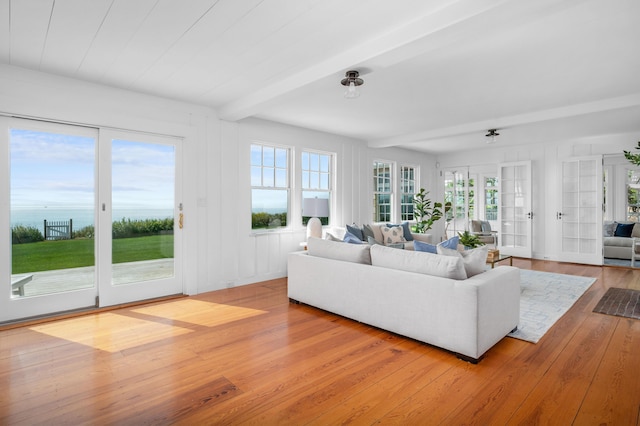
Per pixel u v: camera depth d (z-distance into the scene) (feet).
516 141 22.63
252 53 9.43
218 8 7.22
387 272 9.69
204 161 14.57
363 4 7.05
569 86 12.03
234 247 15.62
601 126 18.29
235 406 6.33
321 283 11.66
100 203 12.14
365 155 22.30
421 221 26.37
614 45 8.95
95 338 9.49
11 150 10.64
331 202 20.51
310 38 8.58
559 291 14.49
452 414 6.09
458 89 12.41
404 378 7.36
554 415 6.03
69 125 11.59
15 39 8.68
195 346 8.98
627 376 7.37
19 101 10.39
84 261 12.00
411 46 8.09
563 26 7.96
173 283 13.94
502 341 9.30
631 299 13.26
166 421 5.89
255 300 13.38
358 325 10.59
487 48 9.10
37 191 11.09
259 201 17.16
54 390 6.84
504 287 9.14
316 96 13.28
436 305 8.62
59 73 10.91
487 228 26.30
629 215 27.14
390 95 13.11
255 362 8.08
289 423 5.85
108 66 10.36
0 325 10.34
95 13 7.45
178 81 11.65
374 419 5.95
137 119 12.67
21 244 10.84
